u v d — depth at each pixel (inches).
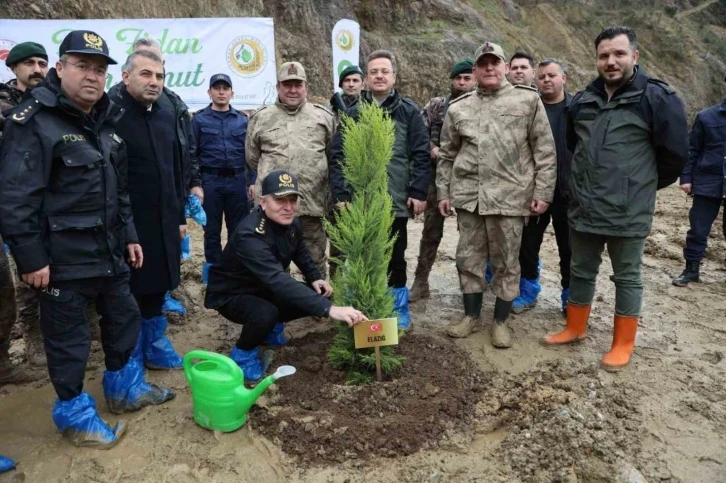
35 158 112.2
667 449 126.3
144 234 154.2
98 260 125.3
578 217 165.5
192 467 121.3
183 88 365.7
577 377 157.2
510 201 167.9
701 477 117.2
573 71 1137.4
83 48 113.7
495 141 166.9
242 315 157.1
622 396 146.9
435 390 145.0
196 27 358.6
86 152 119.6
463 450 127.0
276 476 119.0
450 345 177.3
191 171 207.9
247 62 368.5
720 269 272.2
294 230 165.6
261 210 156.8
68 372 124.9
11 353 177.8
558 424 127.3
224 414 130.3
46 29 333.7
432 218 219.1
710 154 236.2
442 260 289.7
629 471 115.0
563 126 187.5
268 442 128.9
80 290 124.2
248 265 150.6
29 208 111.9
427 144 183.9
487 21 1072.8
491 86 167.9
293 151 181.3
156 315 166.2
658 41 1419.8
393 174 182.9
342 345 153.2
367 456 124.2
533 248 209.5
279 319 170.6
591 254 172.1
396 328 142.8
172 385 157.5
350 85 229.8
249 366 157.3
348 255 147.5
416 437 128.9
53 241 117.5
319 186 185.8
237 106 374.3
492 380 156.3
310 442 127.0
